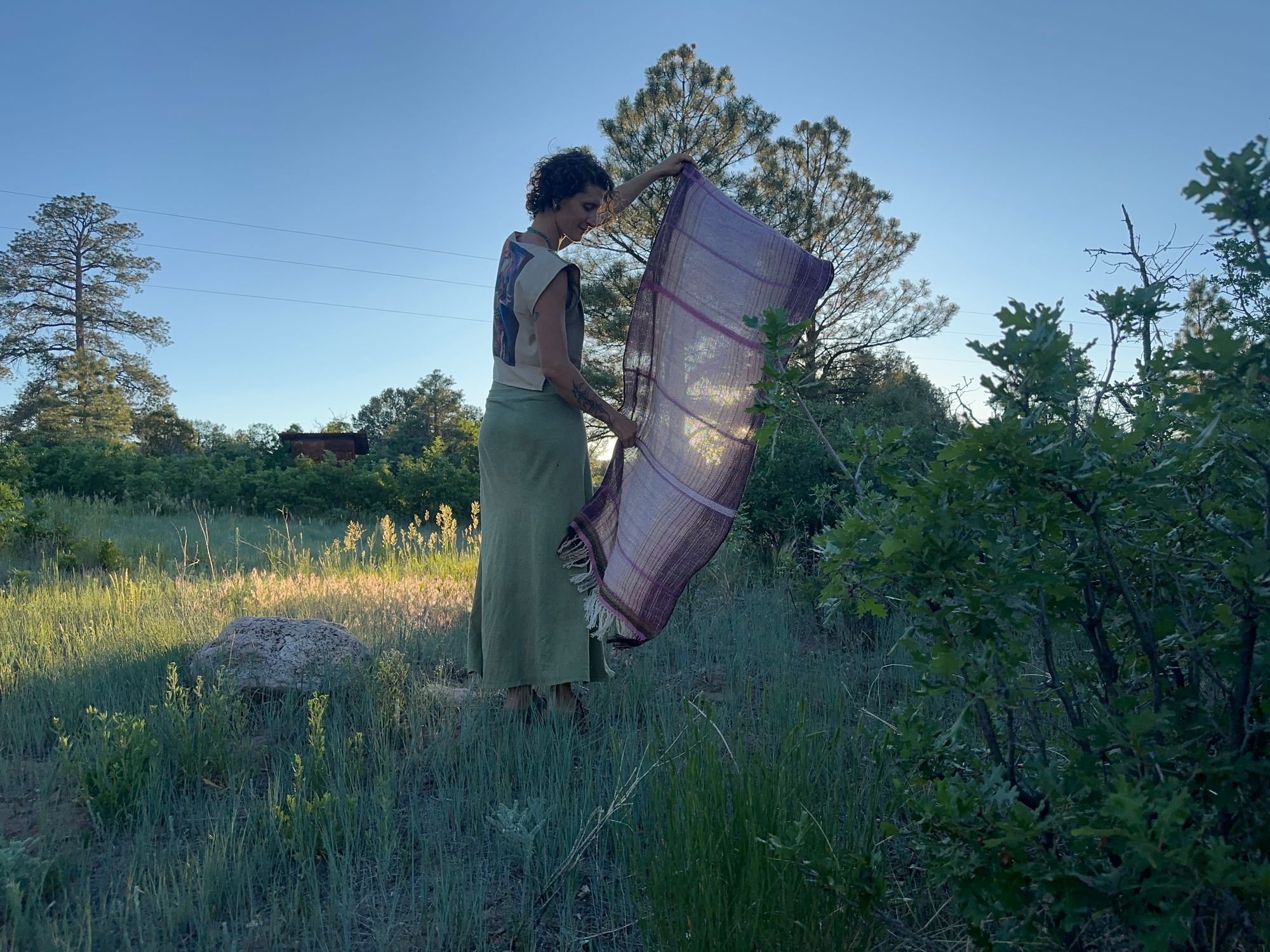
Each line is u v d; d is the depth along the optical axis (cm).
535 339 316
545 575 319
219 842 239
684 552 282
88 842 253
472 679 386
